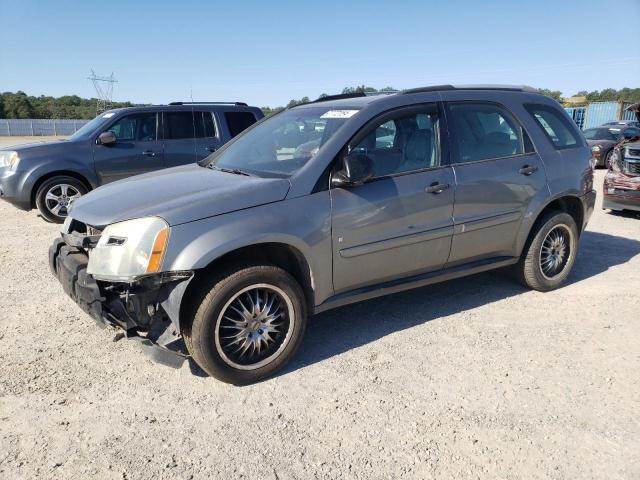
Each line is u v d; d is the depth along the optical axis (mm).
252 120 10031
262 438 2943
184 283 3176
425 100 4242
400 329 4312
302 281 3730
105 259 3229
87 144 8625
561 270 5195
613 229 7910
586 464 2721
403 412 3172
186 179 3961
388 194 3863
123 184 4066
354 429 3016
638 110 10375
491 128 4609
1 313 4633
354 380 3539
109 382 3516
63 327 4359
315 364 3764
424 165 4141
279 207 3465
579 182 5055
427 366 3711
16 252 6625
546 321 4461
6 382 3488
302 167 3676
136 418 3125
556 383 3482
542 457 2771
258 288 3436
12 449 2836
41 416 3129
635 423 3055
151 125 9133
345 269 3783
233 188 3484
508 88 4922
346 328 4348
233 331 3408
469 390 3400
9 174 8250
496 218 4500
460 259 4453
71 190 8648
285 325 3607
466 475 2646
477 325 4383
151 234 3141
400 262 4051
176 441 2920
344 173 3602
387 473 2662
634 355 3867
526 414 3143
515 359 3805
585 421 3072
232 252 3398
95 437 2947
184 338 3402
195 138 9461
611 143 16781
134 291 3199
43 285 5367
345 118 3938
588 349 3955
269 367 3535
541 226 4871
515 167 4605
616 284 5371
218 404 3273
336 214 3641
